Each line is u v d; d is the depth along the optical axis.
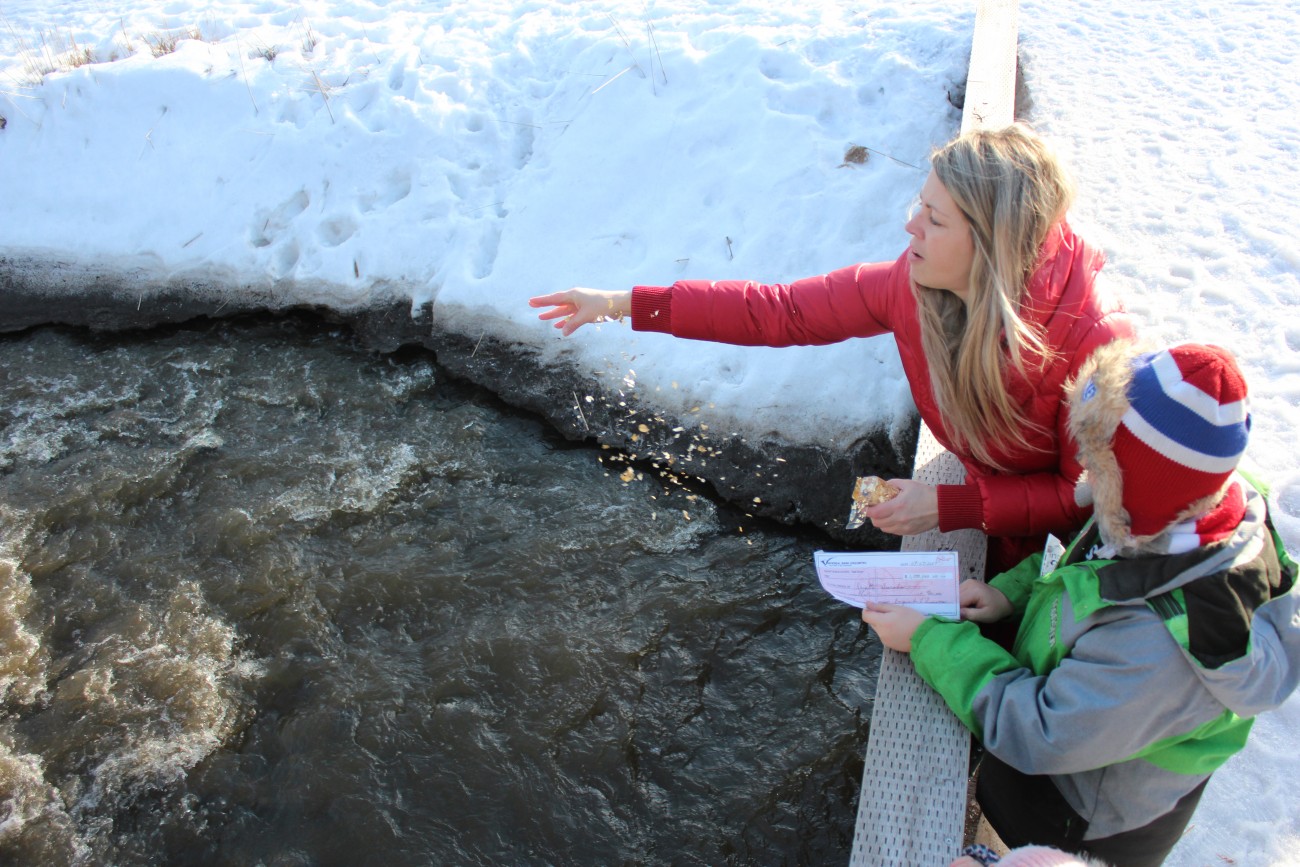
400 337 5.25
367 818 3.42
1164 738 1.84
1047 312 2.24
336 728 3.66
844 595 2.53
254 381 5.19
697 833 3.37
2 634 4.02
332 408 5.00
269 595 4.12
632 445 4.65
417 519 4.43
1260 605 1.73
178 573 4.23
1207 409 1.63
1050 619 2.05
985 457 2.52
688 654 3.88
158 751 3.62
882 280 2.64
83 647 3.97
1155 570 1.76
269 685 3.82
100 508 4.52
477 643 3.92
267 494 4.55
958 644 2.23
